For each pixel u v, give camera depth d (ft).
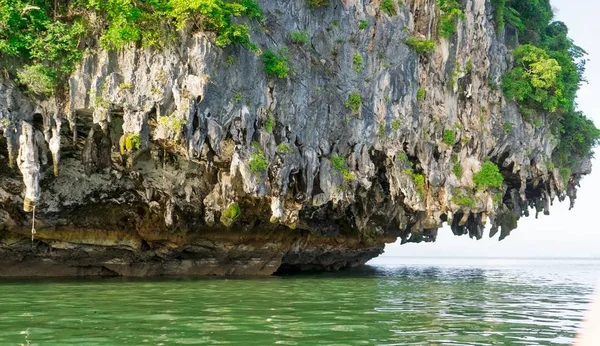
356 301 65.36
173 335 40.73
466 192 115.96
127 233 98.48
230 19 83.97
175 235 101.19
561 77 132.57
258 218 106.83
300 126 93.91
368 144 103.24
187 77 79.05
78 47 78.48
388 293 77.00
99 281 86.07
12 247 91.20
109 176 92.12
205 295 67.82
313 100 96.32
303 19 97.86
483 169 118.52
